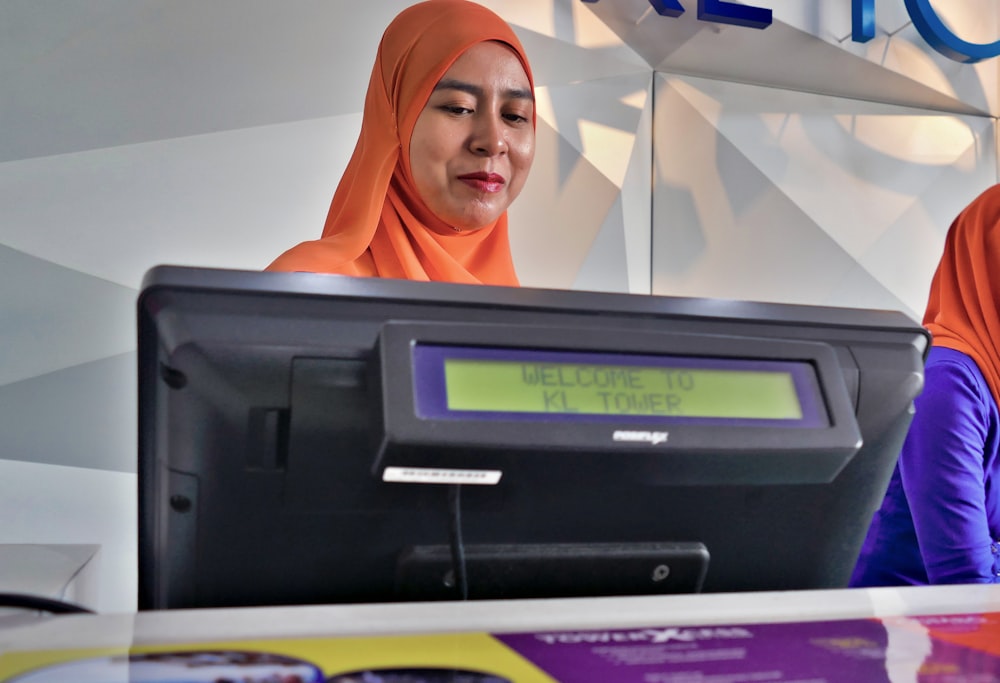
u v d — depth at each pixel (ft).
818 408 1.67
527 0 9.72
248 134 8.97
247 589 1.69
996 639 1.37
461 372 1.52
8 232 8.34
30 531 8.32
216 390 1.55
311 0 9.18
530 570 1.73
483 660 1.21
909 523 5.24
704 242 10.50
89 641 1.25
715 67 10.64
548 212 9.82
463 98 5.49
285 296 1.59
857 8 10.64
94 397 8.55
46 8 8.50
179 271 1.58
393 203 5.75
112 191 8.61
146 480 1.65
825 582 1.96
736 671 1.20
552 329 1.59
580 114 9.98
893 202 11.43
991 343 5.70
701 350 1.65
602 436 1.53
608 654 1.25
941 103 11.68
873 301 11.28
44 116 8.46
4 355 8.31
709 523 1.81
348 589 1.72
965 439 5.01
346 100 9.28
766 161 10.85
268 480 1.61
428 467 1.50
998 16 11.76
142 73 8.71
